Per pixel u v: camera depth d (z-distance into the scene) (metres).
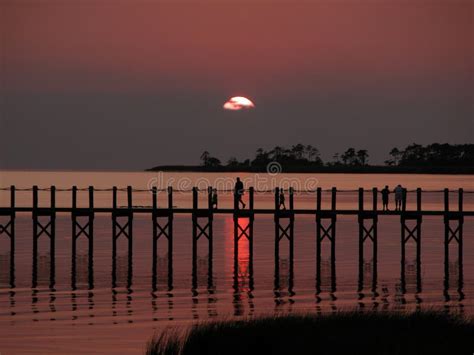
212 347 62.09
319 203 122.06
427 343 63.16
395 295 93.44
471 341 63.53
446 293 95.12
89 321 77.62
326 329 66.38
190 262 122.38
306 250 141.50
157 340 69.44
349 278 106.44
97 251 136.12
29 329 74.38
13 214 123.75
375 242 120.56
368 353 61.16
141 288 96.88
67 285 98.62
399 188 123.75
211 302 88.00
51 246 122.56
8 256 128.38
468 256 132.88
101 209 124.88
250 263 119.44
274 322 68.38
